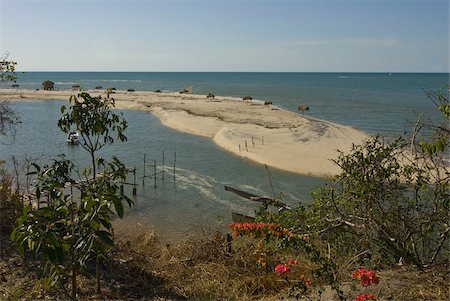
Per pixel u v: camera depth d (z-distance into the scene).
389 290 5.90
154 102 67.69
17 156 27.80
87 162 26.12
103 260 7.73
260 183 22.95
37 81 162.38
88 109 6.78
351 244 7.58
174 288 7.23
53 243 4.62
